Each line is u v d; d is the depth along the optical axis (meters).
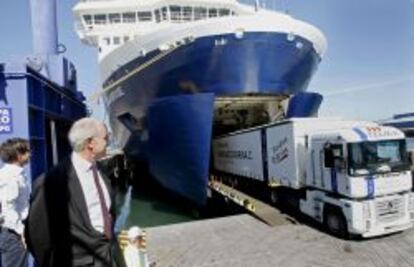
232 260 8.72
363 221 9.70
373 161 9.97
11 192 5.00
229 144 19.00
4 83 7.75
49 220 2.84
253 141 15.87
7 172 5.09
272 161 14.11
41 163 8.84
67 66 13.40
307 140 12.05
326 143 10.82
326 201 10.86
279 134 13.42
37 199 2.88
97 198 3.00
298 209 12.67
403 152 10.43
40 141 8.86
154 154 17.08
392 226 10.04
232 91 15.87
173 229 11.55
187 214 17.55
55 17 14.10
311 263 8.37
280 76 16.30
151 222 16.27
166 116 15.51
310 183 11.77
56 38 14.10
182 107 14.90
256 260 8.67
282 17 16.20
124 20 24.08
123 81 18.39
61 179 2.90
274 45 15.64
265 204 13.59
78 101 15.20
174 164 16.22
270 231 11.02
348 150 9.92
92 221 2.95
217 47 15.23
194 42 15.30
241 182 17.61
